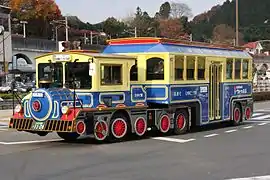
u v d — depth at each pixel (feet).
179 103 54.44
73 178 29.84
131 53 54.03
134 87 50.37
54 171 32.22
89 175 30.78
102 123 46.32
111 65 47.44
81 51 47.96
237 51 67.92
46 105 44.60
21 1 288.30
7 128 64.69
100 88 46.14
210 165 34.32
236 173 31.37
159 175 30.71
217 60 61.67
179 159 37.11
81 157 38.27
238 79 66.95
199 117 58.08
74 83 46.09
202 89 58.49
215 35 367.86
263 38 402.52
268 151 41.29
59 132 45.70
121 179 29.45
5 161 36.50
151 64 53.21
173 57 53.16
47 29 304.91
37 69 49.55
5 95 108.47
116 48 55.42
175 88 53.57
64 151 41.73
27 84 196.34
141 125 50.62
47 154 39.99
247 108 69.72
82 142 48.11
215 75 61.52
